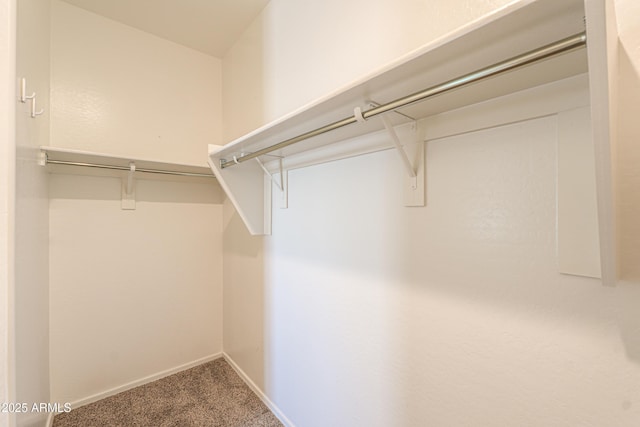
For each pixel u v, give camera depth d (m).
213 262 2.27
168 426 1.52
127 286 1.88
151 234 1.98
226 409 1.66
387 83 0.67
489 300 0.75
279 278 1.59
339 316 1.20
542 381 0.66
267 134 1.10
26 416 0.93
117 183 1.84
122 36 1.84
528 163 0.68
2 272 0.72
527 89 0.67
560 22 0.44
